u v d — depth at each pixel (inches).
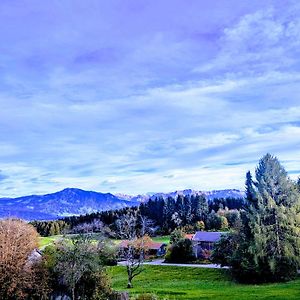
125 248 3371.1
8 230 1526.8
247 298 1628.9
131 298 1694.1
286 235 2480.3
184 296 1802.4
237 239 2733.8
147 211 6387.8
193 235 4343.0
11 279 1485.0
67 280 1574.8
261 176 2691.9
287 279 2409.0
